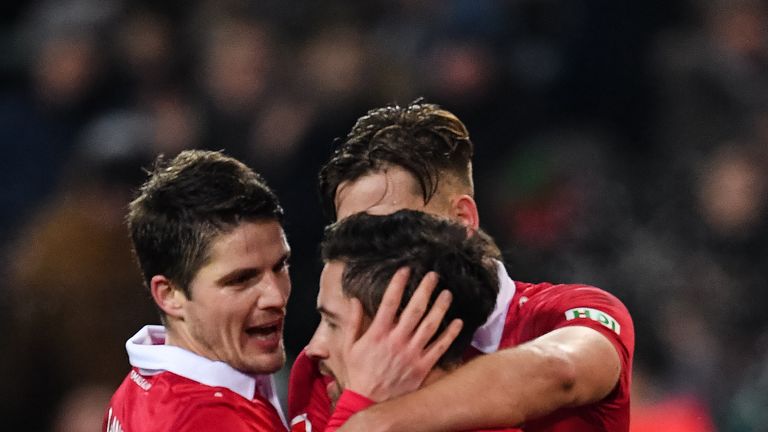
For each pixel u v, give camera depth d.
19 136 26.95
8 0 31.36
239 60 25.34
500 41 26.22
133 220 11.56
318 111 24.42
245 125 25.12
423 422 9.89
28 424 19.06
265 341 11.43
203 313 11.25
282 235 11.48
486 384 10.18
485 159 25.50
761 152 25.83
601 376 10.86
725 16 28.16
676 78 27.75
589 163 24.67
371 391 10.00
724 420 21.73
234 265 11.16
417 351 10.02
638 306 21.75
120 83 27.39
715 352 22.16
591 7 28.33
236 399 11.22
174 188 11.30
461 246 10.30
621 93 28.17
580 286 12.24
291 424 12.23
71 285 19.36
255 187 11.34
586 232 22.61
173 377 11.30
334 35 25.22
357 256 10.21
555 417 11.38
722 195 24.58
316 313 22.33
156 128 25.02
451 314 10.22
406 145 12.05
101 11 27.59
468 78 25.66
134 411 11.38
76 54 26.98
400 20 27.06
